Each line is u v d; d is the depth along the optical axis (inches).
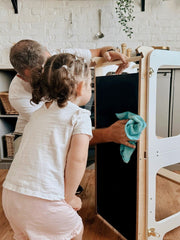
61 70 29.0
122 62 41.1
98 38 86.9
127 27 84.4
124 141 35.4
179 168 75.6
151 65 35.1
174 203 54.9
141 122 33.4
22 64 41.3
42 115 31.9
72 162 28.9
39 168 28.5
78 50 56.2
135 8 84.1
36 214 28.0
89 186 65.7
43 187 28.0
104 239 43.3
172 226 43.6
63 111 30.5
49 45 88.7
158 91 73.5
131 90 38.2
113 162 44.1
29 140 31.0
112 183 45.1
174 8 83.5
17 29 88.0
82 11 85.7
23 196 28.2
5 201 29.9
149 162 37.9
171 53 36.9
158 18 84.3
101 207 49.9
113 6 84.7
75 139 29.2
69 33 87.4
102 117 46.8
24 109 48.1
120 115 37.8
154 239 40.8
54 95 29.7
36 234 28.7
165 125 75.1
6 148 84.6
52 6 86.2
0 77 78.8
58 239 29.9
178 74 71.9
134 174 38.7
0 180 70.4
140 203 38.3
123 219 42.8
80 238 33.5
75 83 30.2
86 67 32.1
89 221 49.1
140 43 86.0
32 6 86.4
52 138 29.5
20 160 30.5
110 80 43.0
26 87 47.3
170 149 40.4
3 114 79.8
